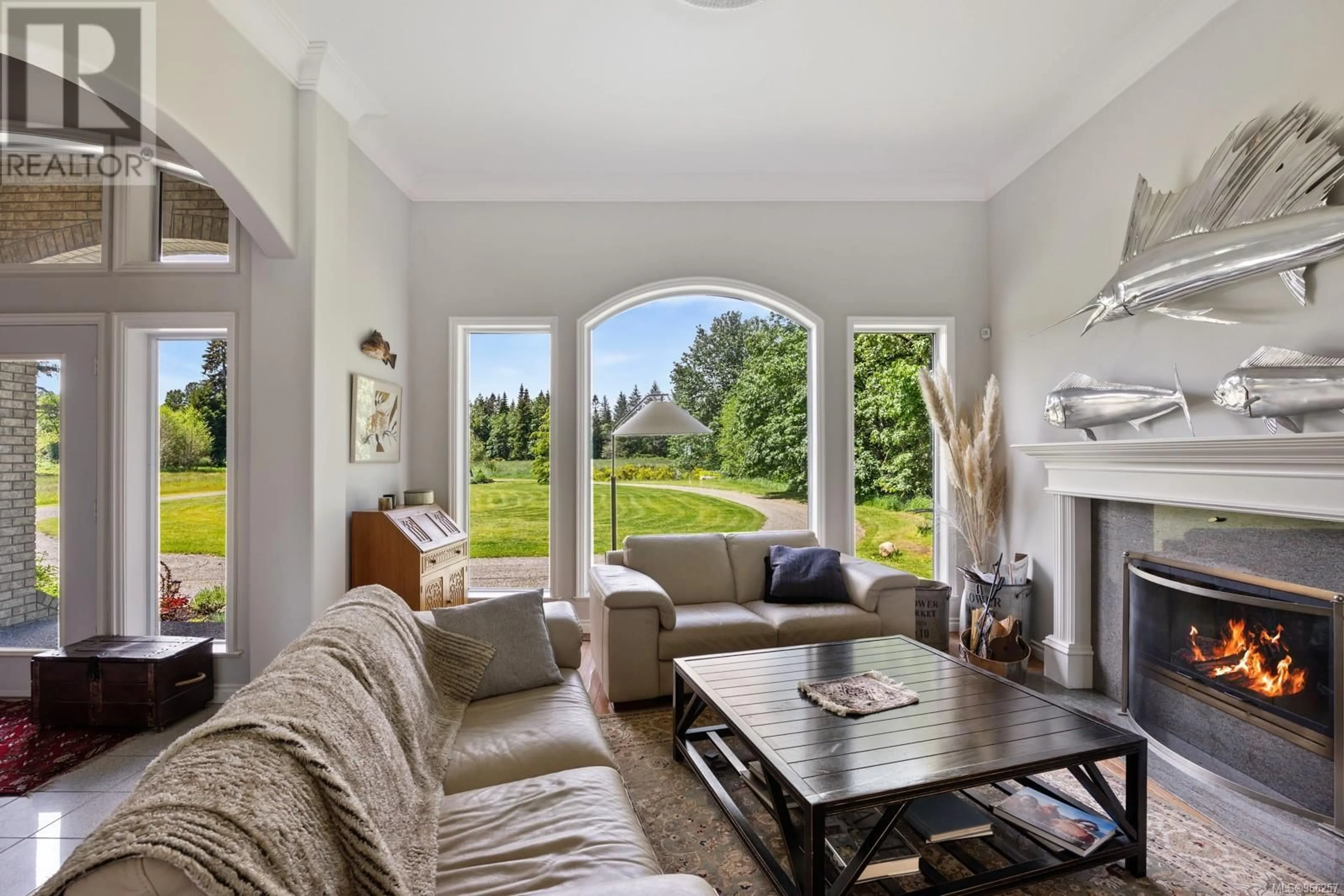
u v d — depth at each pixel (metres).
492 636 2.31
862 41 2.91
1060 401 3.16
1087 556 3.27
